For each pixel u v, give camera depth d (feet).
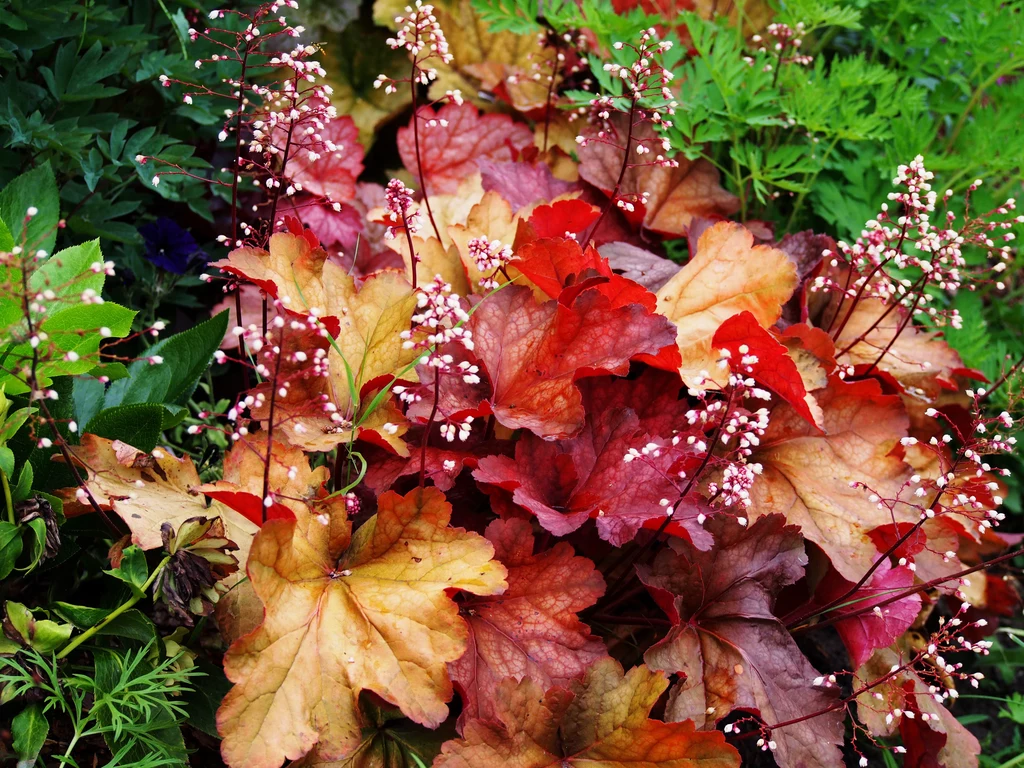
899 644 2.57
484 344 2.33
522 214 2.73
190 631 2.19
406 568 2.14
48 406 2.22
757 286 2.55
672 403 2.44
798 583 2.51
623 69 2.48
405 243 2.61
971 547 2.84
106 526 2.23
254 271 2.22
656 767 2.11
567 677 2.18
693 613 2.30
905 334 2.83
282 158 2.35
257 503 2.09
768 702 2.23
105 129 2.71
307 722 2.01
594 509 2.23
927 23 3.30
